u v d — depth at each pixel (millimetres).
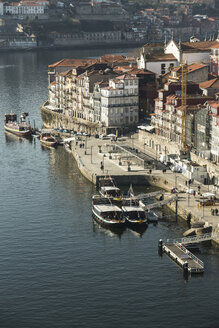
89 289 186125
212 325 168500
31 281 191000
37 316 172875
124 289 185875
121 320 170750
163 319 171000
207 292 183500
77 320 170875
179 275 193375
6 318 172000
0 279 192250
